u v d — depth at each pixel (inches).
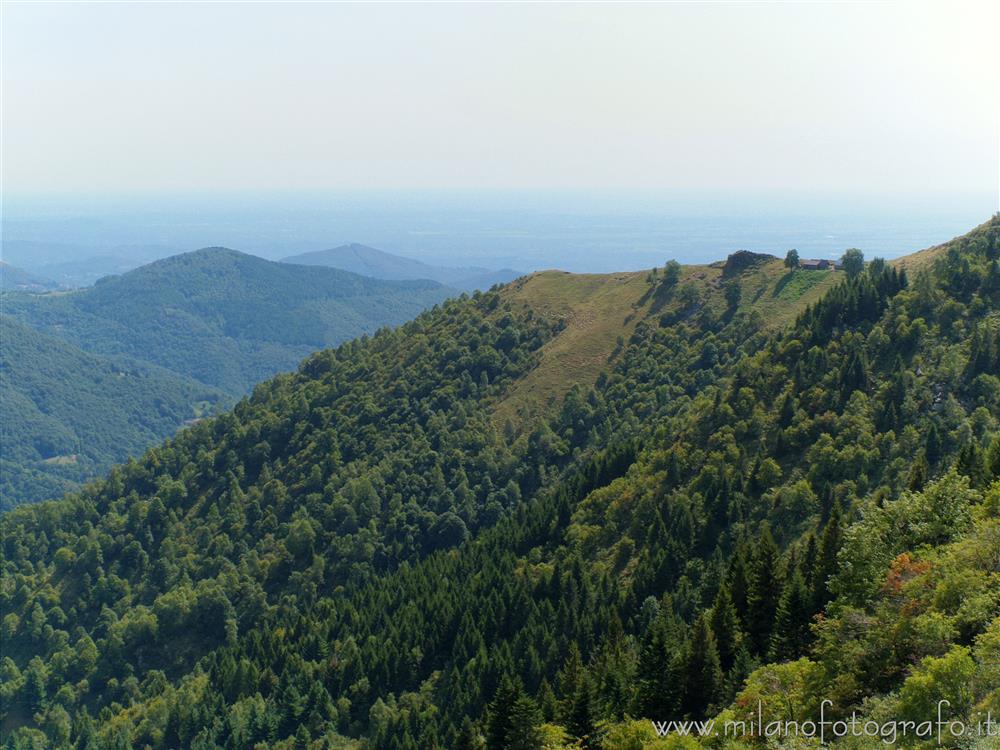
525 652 4475.9
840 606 2763.3
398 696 5078.7
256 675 5703.7
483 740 3248.0
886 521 3161.9
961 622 2306.8
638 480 5659.5
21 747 6097.4
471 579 5620.1
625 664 3553.2
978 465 3617.1
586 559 5349.4
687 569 4552.2
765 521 4537.4
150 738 5718.5
